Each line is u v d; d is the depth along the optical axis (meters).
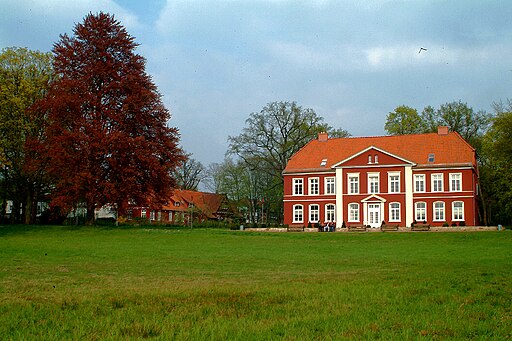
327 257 30.09
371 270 22.22
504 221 89.31
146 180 52.19
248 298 13.16
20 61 56.81
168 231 52.22
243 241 44.62
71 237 45.88
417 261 27.14
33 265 23.17
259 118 79.44
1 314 10.79
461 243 42.78
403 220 70.12
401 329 9.51
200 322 10.04
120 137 48.28
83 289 15.56
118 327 9.53
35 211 62.91
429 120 85.69
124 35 53.28
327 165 75.44
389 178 71.31
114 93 51.66
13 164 56.47
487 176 80.56
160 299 12.88
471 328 9.57
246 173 100.94
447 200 68.69
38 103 50.66
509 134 62.50
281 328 9.52
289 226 69.56
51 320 10.20
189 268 23.20
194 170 110.56
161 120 53.84
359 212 72.19
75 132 48.22
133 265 24.20
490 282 16.48
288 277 19.44
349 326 9.70
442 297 13.20
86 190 49.72
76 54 51.75
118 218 60.56
